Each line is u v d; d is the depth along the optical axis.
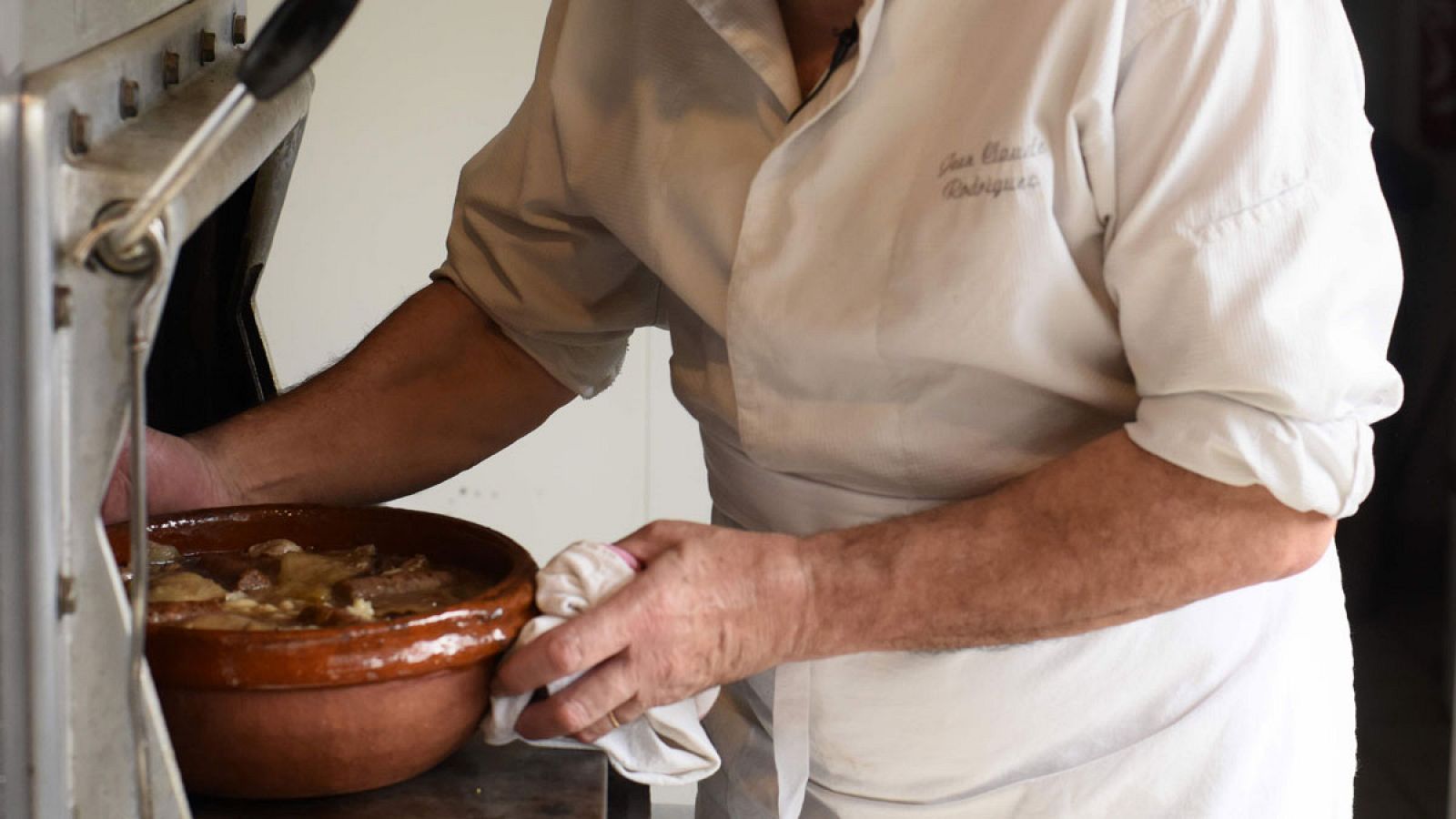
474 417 1.24
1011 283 0.91
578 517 2.74
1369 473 0.91
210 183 0.64
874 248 0.96
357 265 2.62
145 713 0.63
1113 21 0.87
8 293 0.54
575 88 1.13
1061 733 1.04
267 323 2.62
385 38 2.54
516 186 1.23
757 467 1.09
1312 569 1.10
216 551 0.95
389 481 1.21
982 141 0.91
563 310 1.23
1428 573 2.31
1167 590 0.92
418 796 0.83
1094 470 0.92
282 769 0.77
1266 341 0.85
